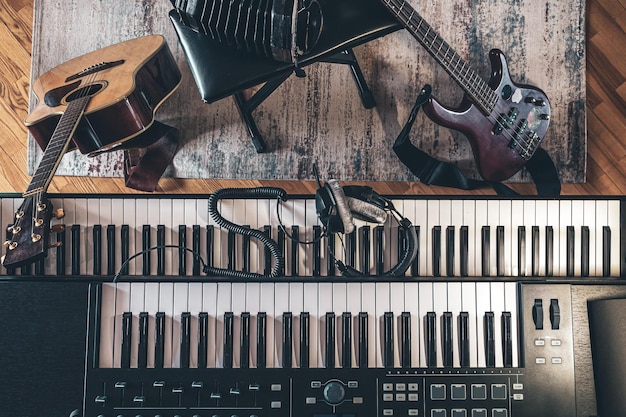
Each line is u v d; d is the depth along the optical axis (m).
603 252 1.63
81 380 1.55
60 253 1.61
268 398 1.56
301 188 1.87
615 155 1.88
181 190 1.86
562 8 1.89
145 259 1.61
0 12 1.88
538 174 1.84
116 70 1.68
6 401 1.55
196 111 1.87
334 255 1.60
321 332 1.58
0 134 1.87
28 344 1.56
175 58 1.88
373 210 1.59
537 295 1.58
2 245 1.61
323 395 1.55
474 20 1.89
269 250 1.62
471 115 1.74
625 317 1.57
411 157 1.81
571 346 1.57
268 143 1.87
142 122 1.67
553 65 1.88
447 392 1.56
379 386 1.56
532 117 1.76
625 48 1.88
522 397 1.56
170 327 1.57
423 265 1.62
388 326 1.57
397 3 1.62
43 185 1.54
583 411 1.58
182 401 1.55
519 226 1.63
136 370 1.56
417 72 1.88
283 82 1.86
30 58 1.89
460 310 1.58
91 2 1.88
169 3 1.88
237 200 1.63
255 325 1.58
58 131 1.58
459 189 1.85
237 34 1.59
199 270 1.62
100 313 1.57
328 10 1.60
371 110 1.88
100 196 1.62
